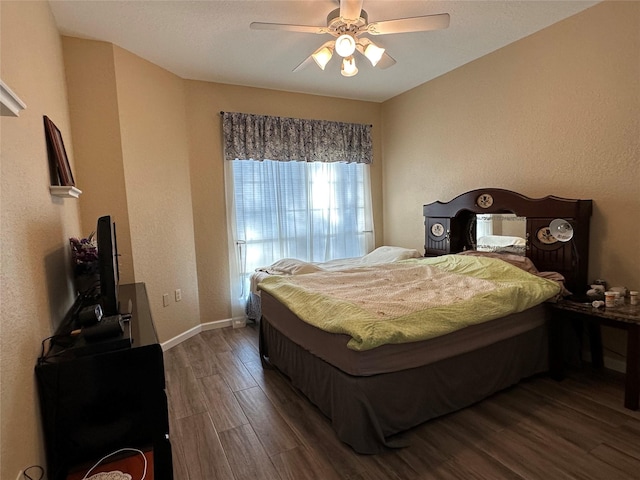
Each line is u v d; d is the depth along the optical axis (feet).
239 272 13.16
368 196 15.53
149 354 4.71
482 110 11.27
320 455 6.08
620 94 8.11
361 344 5.67
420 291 8.16
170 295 11.33
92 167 9.30
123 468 4.43
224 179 12.80
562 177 9.36
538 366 8.45
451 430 6.60
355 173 15.33
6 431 3.38
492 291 7.70
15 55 4.82
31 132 5.23
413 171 14.24
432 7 8.19
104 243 5.41
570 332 9.04
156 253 10.78
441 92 12.66
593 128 8.64
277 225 13.76
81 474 4.41
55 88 7.51
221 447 6.36
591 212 8.77
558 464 5.66
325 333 6.73
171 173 11.38
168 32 8.87
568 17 8.87
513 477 5.42
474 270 9.39
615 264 8.46
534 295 7.93
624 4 7.90
